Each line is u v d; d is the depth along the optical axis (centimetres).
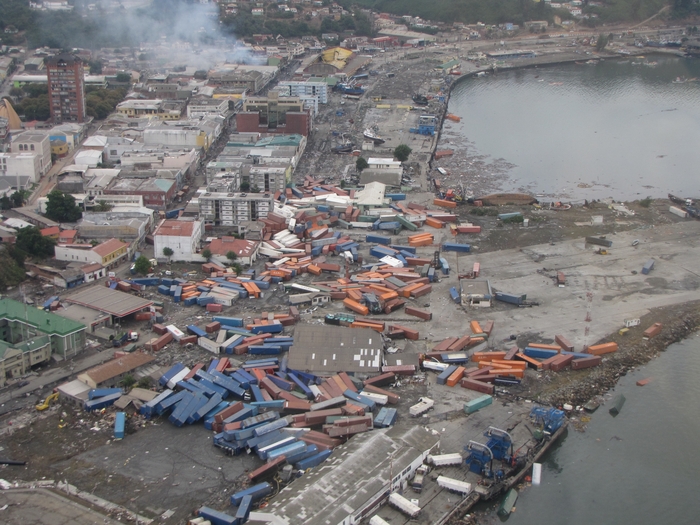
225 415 17225
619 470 16712
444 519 14688
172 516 14438
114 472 15650
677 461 17038
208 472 15700
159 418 17550
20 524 14075
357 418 17038
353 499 14300
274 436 16550
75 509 14538
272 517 13725
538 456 16800
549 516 15325
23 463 15875
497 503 15600
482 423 17588
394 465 15300
